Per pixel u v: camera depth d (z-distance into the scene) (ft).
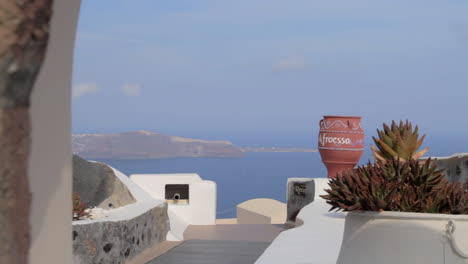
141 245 25.44
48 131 5.05
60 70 5.31
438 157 31.30
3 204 3.75
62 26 5.28
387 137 15.76
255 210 51.90
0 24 3.66
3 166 3.76
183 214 38.81
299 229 20.13
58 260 5.31
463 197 9.80
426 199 10.11
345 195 10.47
